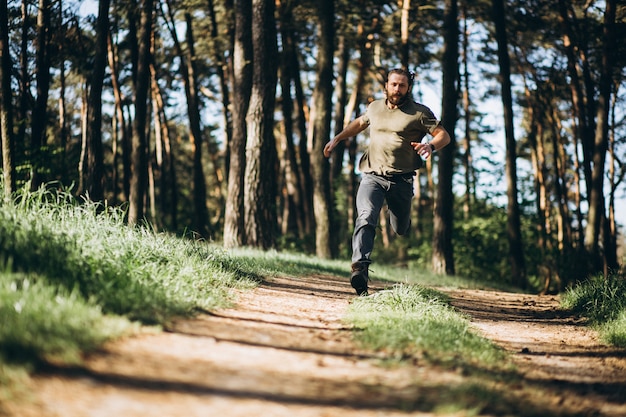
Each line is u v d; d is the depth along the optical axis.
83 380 2.73
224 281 6.73
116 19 21.97
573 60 21.17
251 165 16.27
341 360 3.86
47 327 3.13
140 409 2.51
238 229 16.39
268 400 2.84
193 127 24.84
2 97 10.81
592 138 20.75
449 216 20.75
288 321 5.18
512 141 20.95
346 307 6.61
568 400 3.72
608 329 6.74
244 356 3.62
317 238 19.23
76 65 21.69
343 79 24.88
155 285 5.05
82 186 20.89
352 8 23.47
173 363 3.23
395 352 4.24
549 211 34.22
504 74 20.91
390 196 6.95
